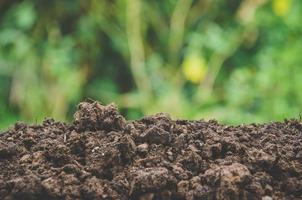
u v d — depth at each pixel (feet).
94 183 9.66
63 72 25.29
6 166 10.19
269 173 10.07
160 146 10.43
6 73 25.96
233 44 25.49
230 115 23.67
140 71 25.77
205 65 25.02
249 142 10.89
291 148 10.65
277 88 23.71
